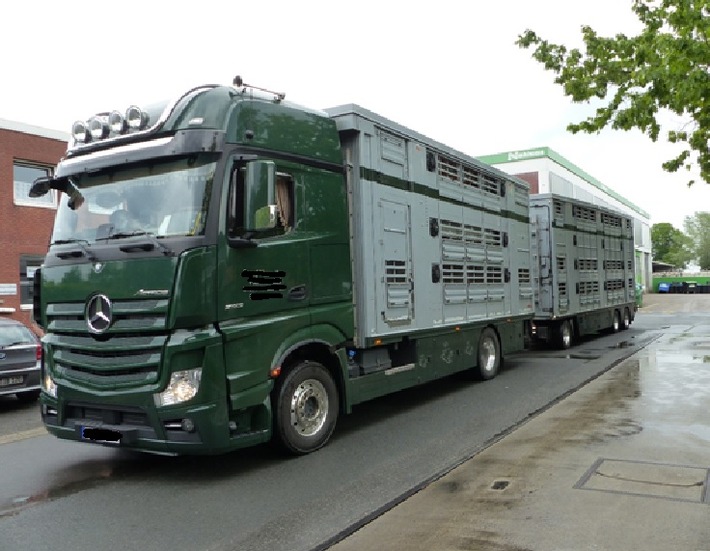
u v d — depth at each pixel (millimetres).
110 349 5633
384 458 6312
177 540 4414
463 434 7199
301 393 6473
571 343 16516
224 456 6547
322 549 4168
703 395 8906
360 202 7391
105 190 6129
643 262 70812
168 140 5770
